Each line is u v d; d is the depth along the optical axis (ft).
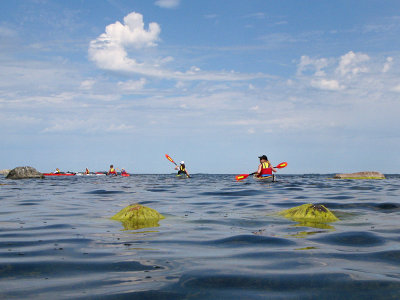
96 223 13.29
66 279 6.35
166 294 5.56
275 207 18.49
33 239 10.16
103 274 6.64
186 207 18.69
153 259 7.75
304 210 14.76
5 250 8.71
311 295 5.49
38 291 5.71
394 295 5.44
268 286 5.91
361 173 70.33
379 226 12.19
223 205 19.61
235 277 6.39
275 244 9.35
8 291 5.71
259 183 44.39
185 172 73.87
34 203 20.98
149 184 44.98
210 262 7.48
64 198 24.44
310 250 8.59
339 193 27.81
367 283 6.00
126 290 5.73
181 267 7.08
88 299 5.33
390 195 25.70
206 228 12.04
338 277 6.34
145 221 13.70
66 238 10.30
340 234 10.66
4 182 49.34
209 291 5.69
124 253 8.36
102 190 32.91
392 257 7.83
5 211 17.11
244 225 12.67
